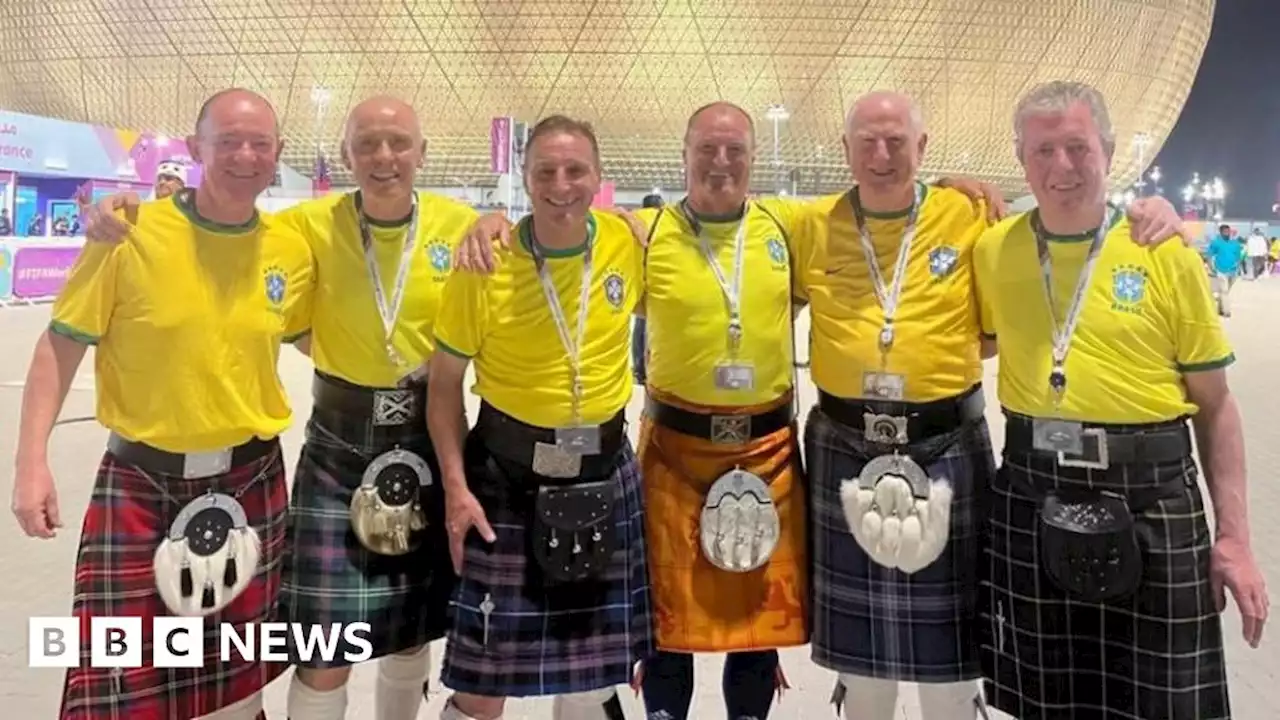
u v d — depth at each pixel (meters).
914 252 2.87
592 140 2.74
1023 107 2.52
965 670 2.82
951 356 2.83
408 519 2.92
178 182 3.99
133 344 2.54
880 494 2.80
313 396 3.03
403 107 2.88
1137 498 2.46
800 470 3.13
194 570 2.59
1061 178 2.43
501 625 2.76
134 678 2.58
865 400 2.88
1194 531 2.45
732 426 2.98
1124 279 2.48
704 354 2.94
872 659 2.85
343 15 41.41
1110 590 2.41
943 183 3.00
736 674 3.21
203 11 42.91
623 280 2.90
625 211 3.08
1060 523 2.47
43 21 46.06
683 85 42.94
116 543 2.56
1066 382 2.51
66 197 23.25
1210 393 2.48
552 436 2.79
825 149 47.38
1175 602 2.43
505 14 40.72
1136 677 2.46
